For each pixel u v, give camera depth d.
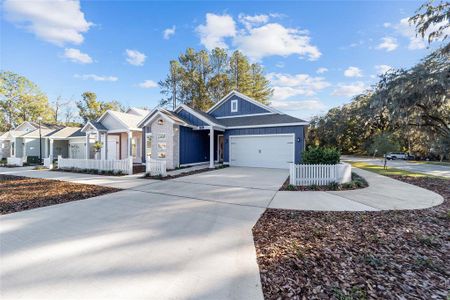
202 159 16.62
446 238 3.73
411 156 29.58
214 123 14.52
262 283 2.53
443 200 6.36
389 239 3.69
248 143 15.03
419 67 12.95
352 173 11.66
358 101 32.09
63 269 2.85
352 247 3.40
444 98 12.40
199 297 2.30
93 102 38.25
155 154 14.58
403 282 2.52
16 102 32.78
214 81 28.27
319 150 8.98
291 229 4.19
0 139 23.89
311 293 2.33
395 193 7.21
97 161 12.83
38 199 6.65
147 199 6.53
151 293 2.37
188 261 3.04
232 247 3.46
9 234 4.00
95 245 3.55
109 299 2.28
